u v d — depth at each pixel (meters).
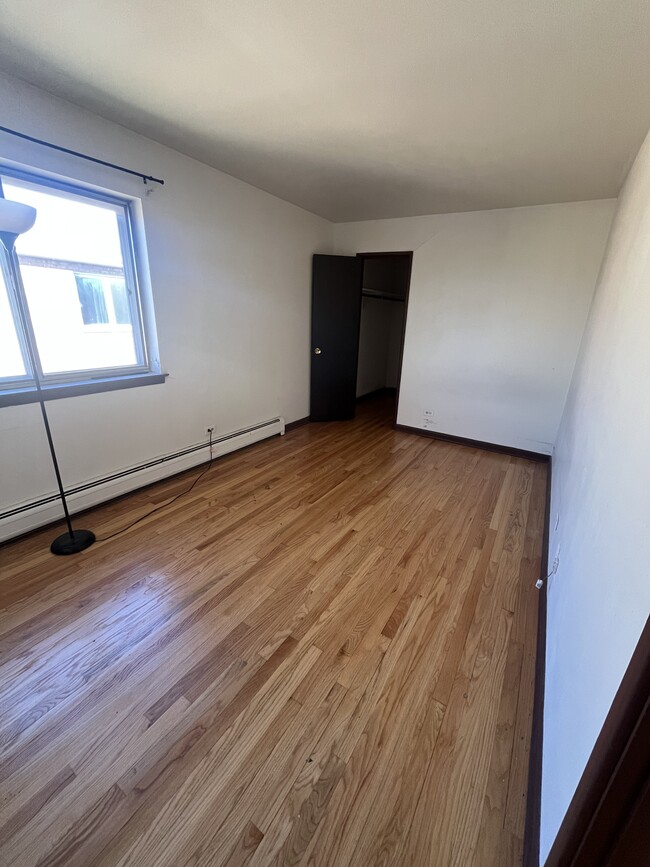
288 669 1.48
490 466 3.63
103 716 1.28
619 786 0.64
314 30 1.40
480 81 1.66
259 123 2.16
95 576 1.93
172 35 1.46
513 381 3.87
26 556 2.05
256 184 3.23
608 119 1.90
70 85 1.84
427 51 1.49
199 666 1.47
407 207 3.71
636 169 2.02
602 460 1.24
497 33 1.36
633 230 1.65
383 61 1.57
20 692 1.35
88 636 1.58
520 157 2.44
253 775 1.13
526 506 2.86
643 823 0.65
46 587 1.84
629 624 0.68
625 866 0.68
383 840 1.00
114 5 1.32
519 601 1.89
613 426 1.18
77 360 2.44
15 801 1.05
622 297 1.56
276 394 4.19
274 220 3.61
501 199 3.30
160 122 2.19
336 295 4.48
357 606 1.81
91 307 2.44
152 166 2.45
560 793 0.86
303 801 1.07
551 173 2.65
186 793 1.08
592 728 0.75
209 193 2.88
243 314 3.48
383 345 6.69
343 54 1.53
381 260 6.01
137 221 2.50
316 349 4.60
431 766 1.17
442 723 1.30
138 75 1.74
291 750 1.20
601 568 0.95
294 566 2.08
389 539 2.38
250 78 1.73
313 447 4.00
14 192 2.00
